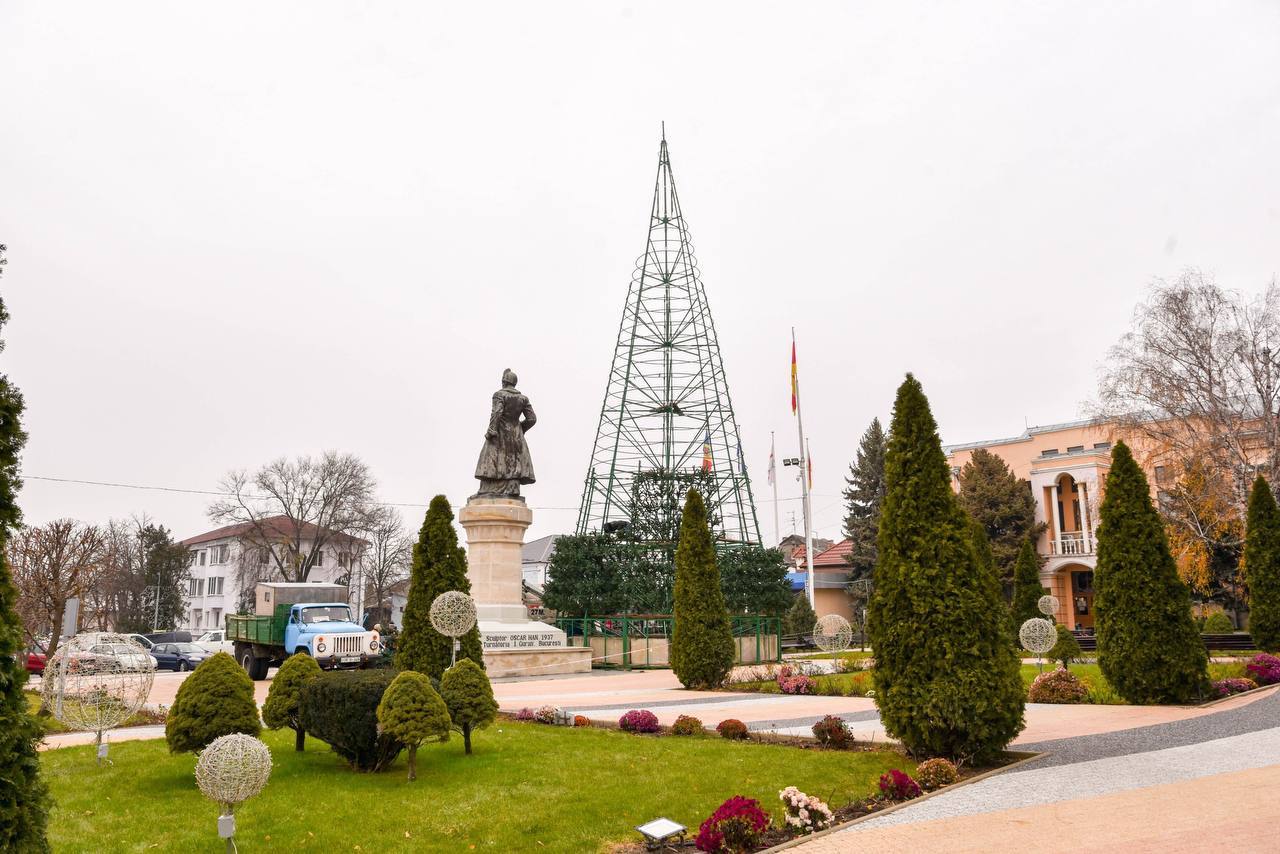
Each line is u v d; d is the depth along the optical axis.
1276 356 39.34
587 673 35.38
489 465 35.12
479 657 20.31
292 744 15.96
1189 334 40.53
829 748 15.05
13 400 7.37
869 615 14.50
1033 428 69.12
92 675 14.53
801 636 55.53
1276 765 12.88
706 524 29.03
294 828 10.20
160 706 21.75
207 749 9.09
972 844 9.35
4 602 7.04
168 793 12.05
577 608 43.28
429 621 19.67
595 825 10.36
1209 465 40.75
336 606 32.84
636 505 48.97
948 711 13.12
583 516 51.25
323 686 13.57
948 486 14.34
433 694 12.85
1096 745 14.84
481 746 15.51
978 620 13.61
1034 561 39.12
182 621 89.88
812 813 10.20
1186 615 20.52
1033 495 65.31
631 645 40.84
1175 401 40.78
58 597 35.31
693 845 9.75
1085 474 62.50
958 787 11.97
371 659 30.77
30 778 6.97
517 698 24.64
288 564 80.31
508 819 10.53
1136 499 21.28
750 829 9.32
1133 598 20.80
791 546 100.06
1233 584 50.25
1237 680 22.58
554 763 13.81
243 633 35.09
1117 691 21.03
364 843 9.66
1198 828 9.65
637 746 15.38
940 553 13.84
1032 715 19.06
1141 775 12.41
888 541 14.43
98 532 57.62
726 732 16.47
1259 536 32.47
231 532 95.50
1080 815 10.36
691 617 27.97
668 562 44.50
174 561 87.81
